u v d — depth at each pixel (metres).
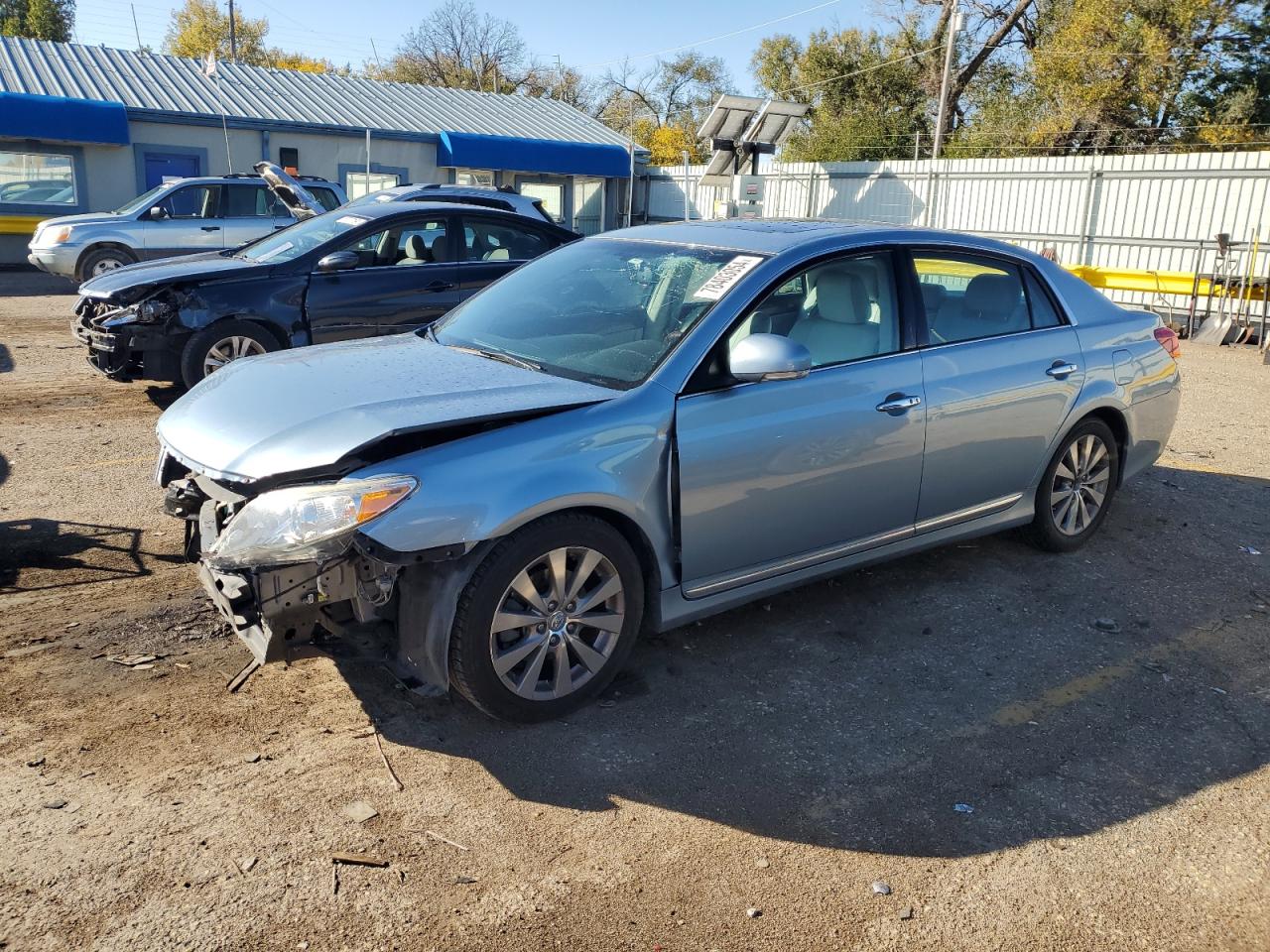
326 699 3.66
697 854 2.93
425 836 2.95
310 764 3.27
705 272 4.12
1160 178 16.52
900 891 2.82
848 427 4.07
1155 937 2.67
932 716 3.74
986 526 4.88
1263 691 4.02
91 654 3.90
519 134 26.83
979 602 4.76
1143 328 5.47
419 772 3.26
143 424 7.45
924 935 2.65
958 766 3.43
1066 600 4.82
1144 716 3.80
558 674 3.52
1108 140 29.78
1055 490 5.19
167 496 3.80
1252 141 27.58
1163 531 5.84
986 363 4.62
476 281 8.34
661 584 3.74
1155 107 29.06
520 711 3.47
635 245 4.63
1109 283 16.17
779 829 3.06
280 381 3.83
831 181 22.23
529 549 3.34
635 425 3.57
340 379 3.79
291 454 3.25
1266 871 2.95
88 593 4.44
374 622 3.37
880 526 4.36
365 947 2.53
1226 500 6.48
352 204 9.03
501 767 3.30
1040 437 4.91
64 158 21.05
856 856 2.95
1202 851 3.03
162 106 21.98
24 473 6.12
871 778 3.34
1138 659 4.25
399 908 2.66
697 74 56.50
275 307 7.60
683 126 56.72
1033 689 3.97
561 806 3.12
